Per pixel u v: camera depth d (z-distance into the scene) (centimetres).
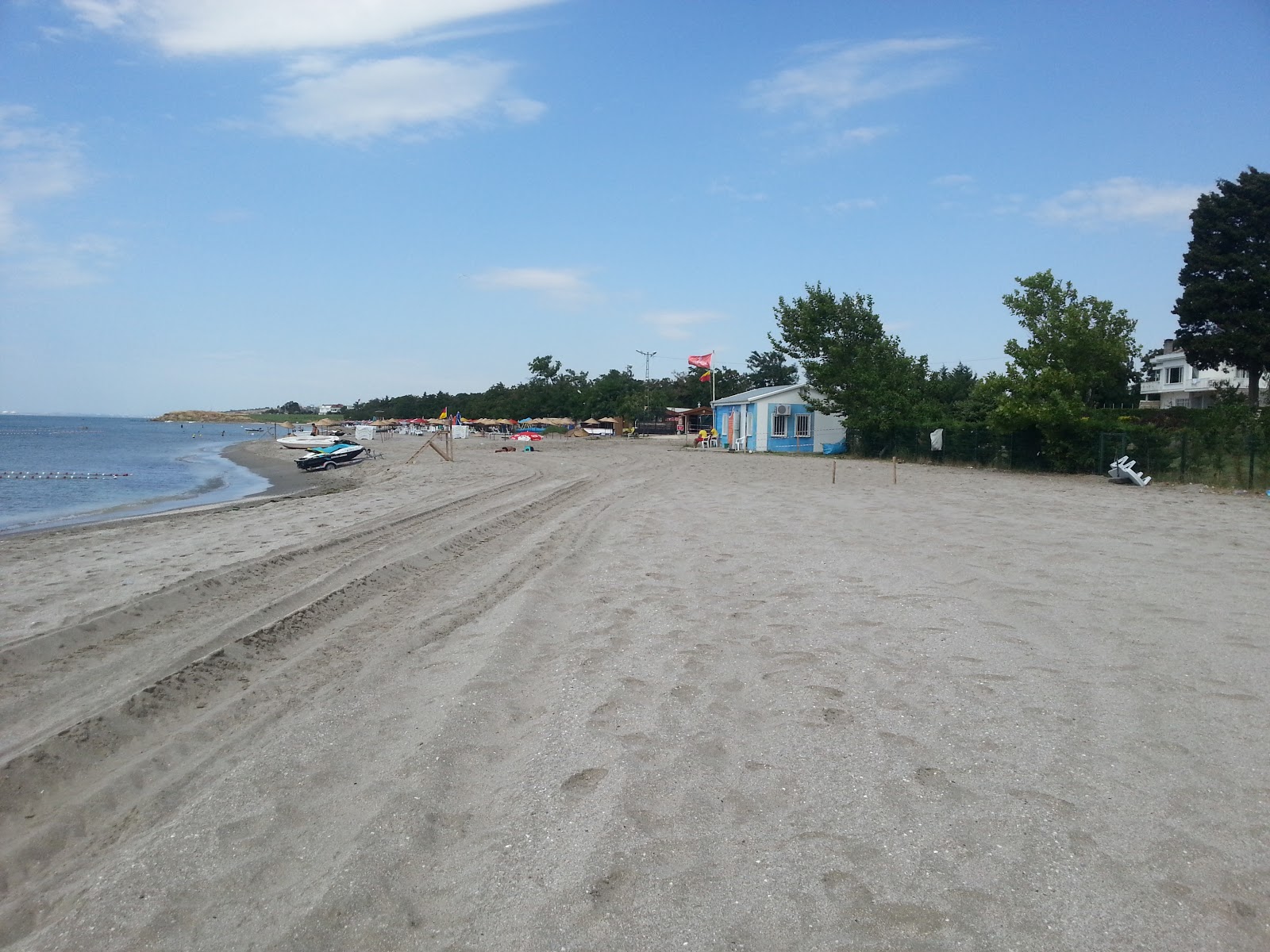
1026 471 2875
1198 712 566
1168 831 417
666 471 2962
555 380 12700
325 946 350
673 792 471
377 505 2103
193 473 3972
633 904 367
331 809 476
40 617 952
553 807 457
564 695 632
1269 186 4478
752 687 639
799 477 2653
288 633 870
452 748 539
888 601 884
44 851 469
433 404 13512
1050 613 827
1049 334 2802
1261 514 1623
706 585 986
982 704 587
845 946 337
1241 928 343
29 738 621
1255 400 4544
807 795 463
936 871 386
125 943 362
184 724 650
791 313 4238
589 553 1254
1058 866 388
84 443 7788
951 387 5297
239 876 408
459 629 856
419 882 396
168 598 1018
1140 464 2511
